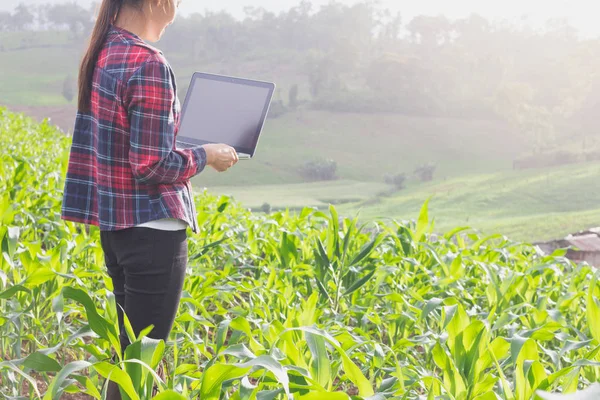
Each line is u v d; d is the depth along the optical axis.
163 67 2.21
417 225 4.80
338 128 171.12
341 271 4.19
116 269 2.53
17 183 5.90
